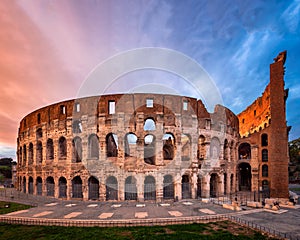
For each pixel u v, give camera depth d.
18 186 65.94
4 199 47.66
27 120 59.03
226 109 54.44
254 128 72.56
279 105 49.31
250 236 23.22
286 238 22.31
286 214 32.09
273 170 48.06
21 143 62.31
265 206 35.62
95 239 22.59
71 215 30.98
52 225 27.89
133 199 42.97
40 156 54.12
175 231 24.94
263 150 57.84
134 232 24.59
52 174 48.59
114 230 25.42
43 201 43.38
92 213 32.03
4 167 128.75
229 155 53.38
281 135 48.34
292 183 93.50
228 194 51.25
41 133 55.12
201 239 22.31
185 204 38.12
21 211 34.53
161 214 31.06
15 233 25.11
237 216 30.52
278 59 51.75
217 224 27.69
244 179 69.50
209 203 39.09
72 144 46.34
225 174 53.06
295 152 113.62
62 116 48.75
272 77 50.78
